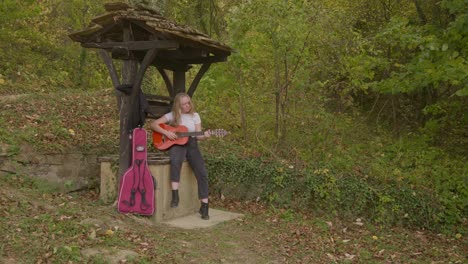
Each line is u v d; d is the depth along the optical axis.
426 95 10.95
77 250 4.78
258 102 9.09
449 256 6.06
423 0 10.57
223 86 8.95
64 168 7.22
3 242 4.72
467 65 7.36
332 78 8.81
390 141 10.00
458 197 7.44
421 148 9.22
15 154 6.87
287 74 8.52
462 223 7.15
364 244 6.29
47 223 5.28
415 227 7.20
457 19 7.67
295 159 8.27
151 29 5.97
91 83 13.66
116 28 6.37
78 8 14.44
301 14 7.97
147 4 9.84
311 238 6.29
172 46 5.89
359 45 8.42
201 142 8.80
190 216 6.80
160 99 6.86
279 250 5.72
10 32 13.34
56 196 6.61
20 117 8.10
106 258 4.79
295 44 8.13
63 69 13.75
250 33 8.52
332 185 7.47
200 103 9.53
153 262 4.90
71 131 7.98
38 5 13.89
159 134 6.54
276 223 6.83
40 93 10.55
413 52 10.25
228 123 9.63
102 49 6.35
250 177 7.89
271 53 8.53
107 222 5.73
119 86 6.15
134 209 6.16
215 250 5.50
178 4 13.08
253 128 9.14
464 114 9.71
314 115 8.80
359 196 7.35
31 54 13.53
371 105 11.86
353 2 11.13
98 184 7.52
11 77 11.70
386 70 10.37
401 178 7.79
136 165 6.17
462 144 9.94
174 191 6.40
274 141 8.76
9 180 6.57
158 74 10.76
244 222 6.73
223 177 8.02
